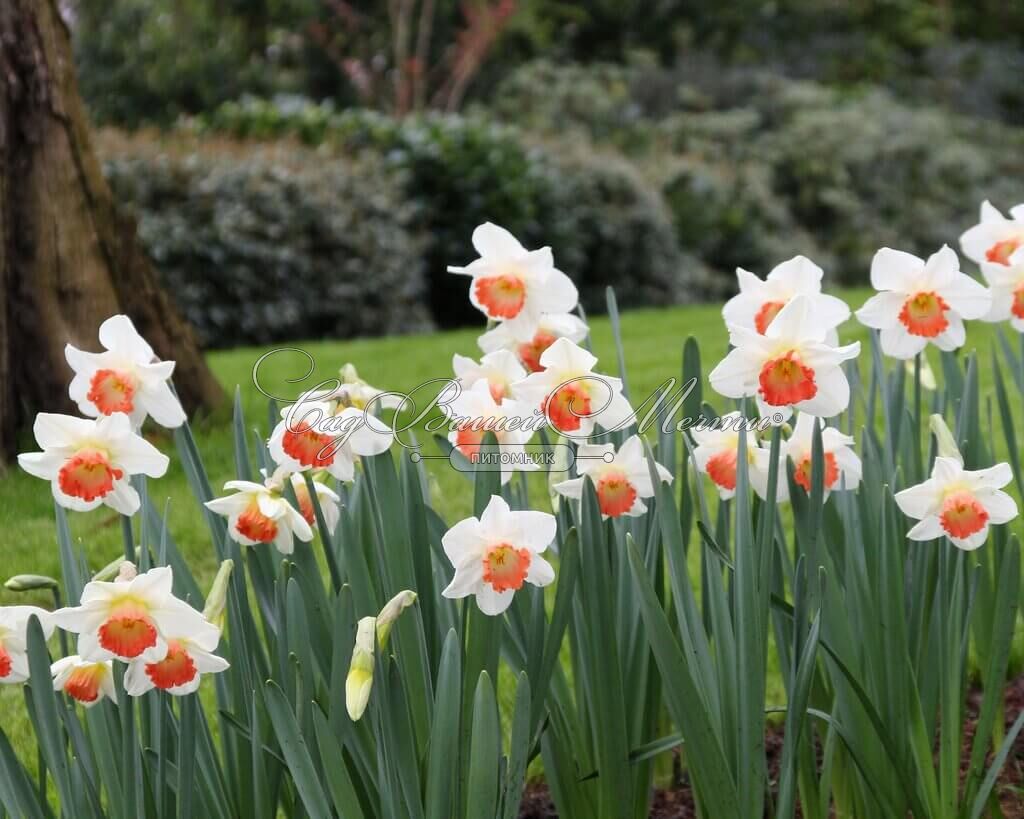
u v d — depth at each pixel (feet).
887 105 60.23
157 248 30.14
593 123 56.34
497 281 5.96
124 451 5.34
